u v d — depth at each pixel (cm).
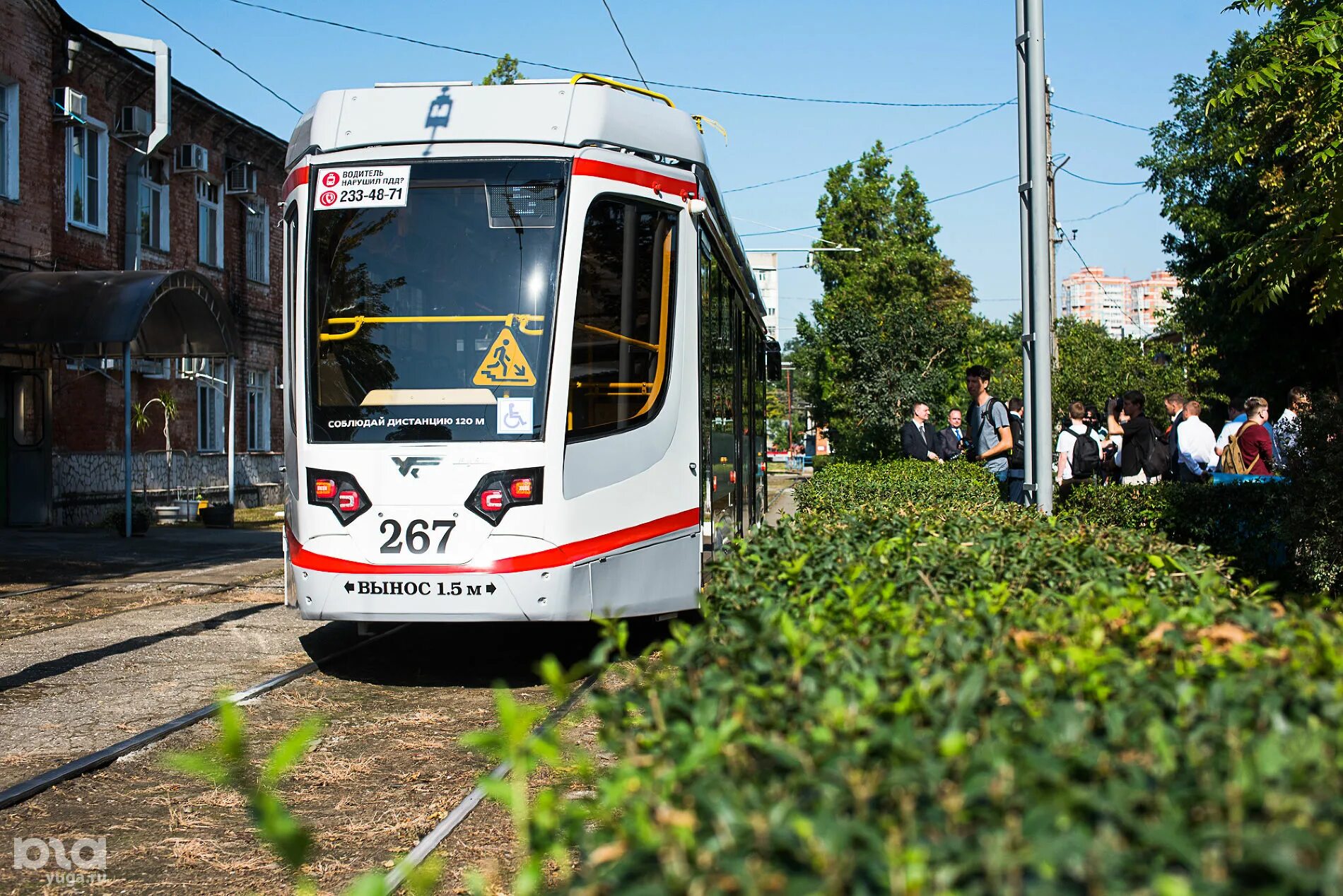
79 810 555
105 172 2375
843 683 234
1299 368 3609
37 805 562
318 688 829
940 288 6053
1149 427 1440
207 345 2225
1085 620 300
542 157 833
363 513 796
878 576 393
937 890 151
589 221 832
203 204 2833
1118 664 245
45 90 2127
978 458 1509
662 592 858
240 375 3008
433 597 785
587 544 804
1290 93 895
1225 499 1075
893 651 260
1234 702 217
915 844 159
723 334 1068
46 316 1884
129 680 850
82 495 2291
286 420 852
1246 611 312
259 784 188
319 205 847
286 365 854
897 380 2589
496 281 820
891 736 192
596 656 258
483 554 783
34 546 1838
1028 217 989
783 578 403
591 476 813
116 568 1581
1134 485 1197
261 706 771
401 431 804
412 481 795
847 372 2669
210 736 692
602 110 859
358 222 839
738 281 1219
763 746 198
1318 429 908
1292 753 178
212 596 1320
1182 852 150
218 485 2866
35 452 2178
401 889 439
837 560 432
